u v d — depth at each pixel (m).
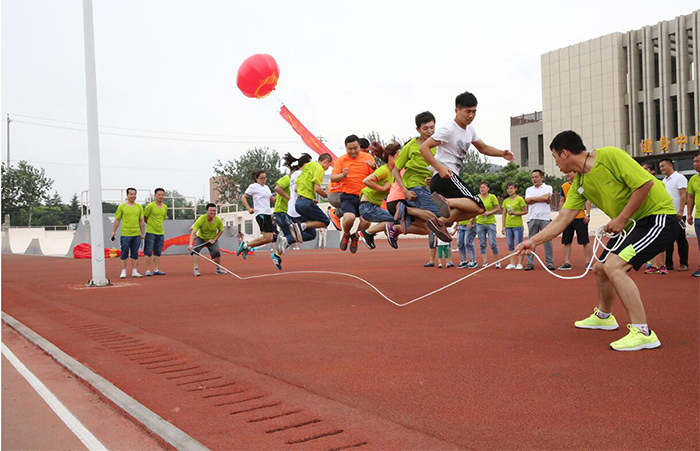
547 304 6.93
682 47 37.84
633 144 40.91
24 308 7.95
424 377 3.92
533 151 51.47
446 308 6.86
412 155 7.13
